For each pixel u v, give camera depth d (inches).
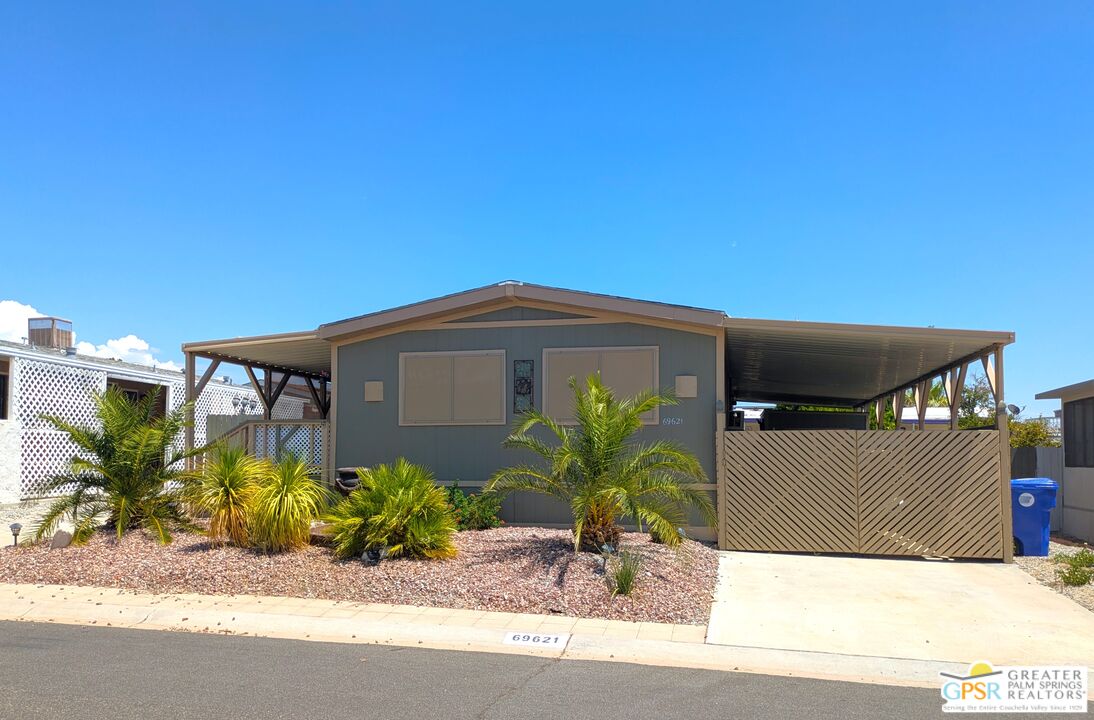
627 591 329.4
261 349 573.3
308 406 1050.7
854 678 252.5
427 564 365.4
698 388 473.7
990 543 429.7
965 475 435.2
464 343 508.4
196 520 450.6
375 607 326.0
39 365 698.8
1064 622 312.8
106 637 287.4
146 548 399.5
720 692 233.8
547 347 497.0
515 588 336.5
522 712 212.7
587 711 214.5
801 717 213.0
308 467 500.4
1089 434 549.0
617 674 249.9
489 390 502.6
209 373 593.3
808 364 609.0
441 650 275.6
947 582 379.9
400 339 518.3
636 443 474.0
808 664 264.5
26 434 681.0
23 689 225.8
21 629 298.8
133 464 430.3
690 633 295.7
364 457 516.7
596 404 390.3
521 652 274.8
